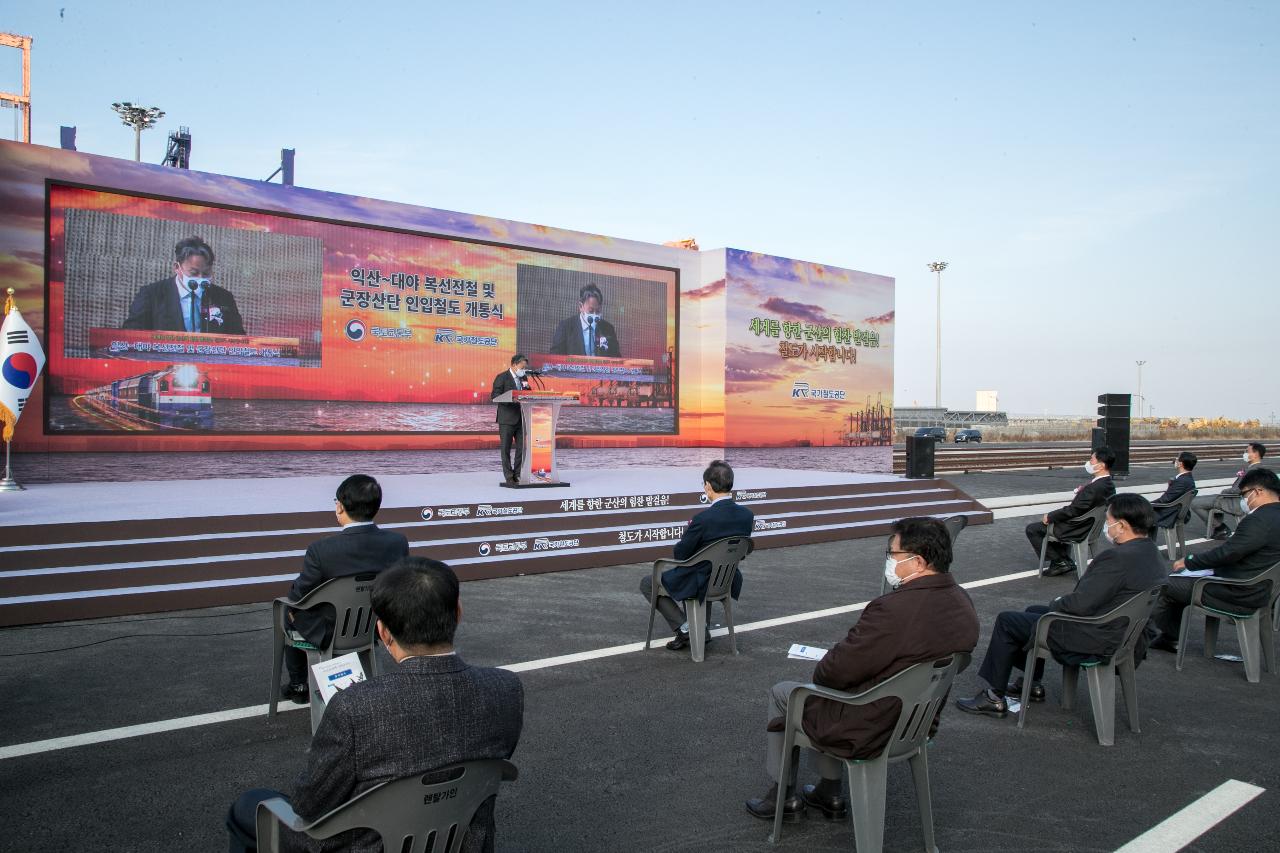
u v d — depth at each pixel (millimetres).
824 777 3617
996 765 4242
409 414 14102
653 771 4082
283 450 12945
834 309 19281
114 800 3654
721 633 6727
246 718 4664
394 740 2055
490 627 6812
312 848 2125
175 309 12102
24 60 22734
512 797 3783
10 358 9906
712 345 17547
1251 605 5691
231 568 7602
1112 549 4547
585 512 10242
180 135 17125
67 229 11344
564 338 15867
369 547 4387
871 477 15391
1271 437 54875
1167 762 4285
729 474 6012
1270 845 3395
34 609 6586
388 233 13938
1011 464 26875
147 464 11914
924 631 3123
